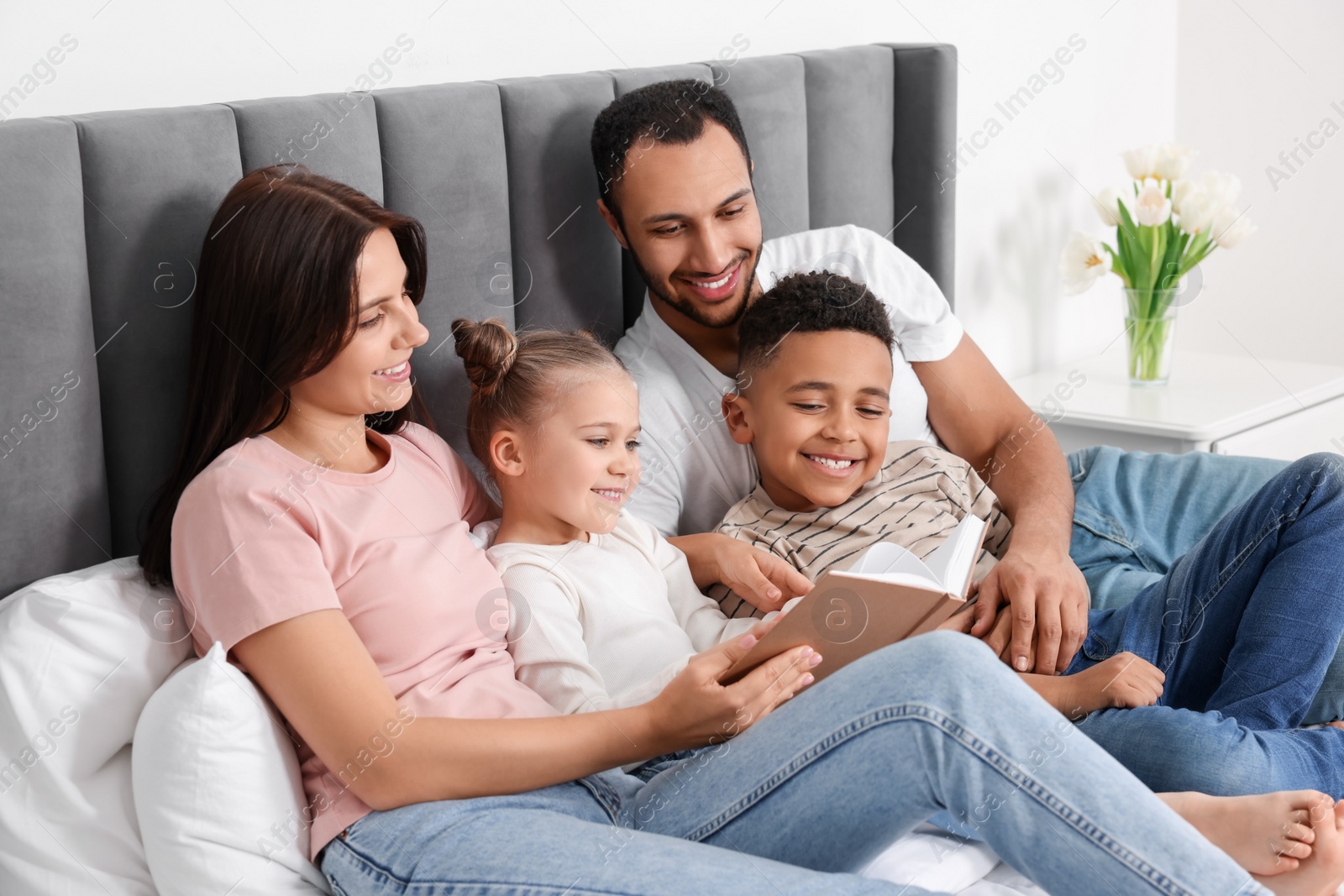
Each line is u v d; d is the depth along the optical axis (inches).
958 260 90.7
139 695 41.4
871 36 82.0
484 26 62.3
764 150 68.3
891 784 37.8
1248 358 97.9
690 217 57.6
